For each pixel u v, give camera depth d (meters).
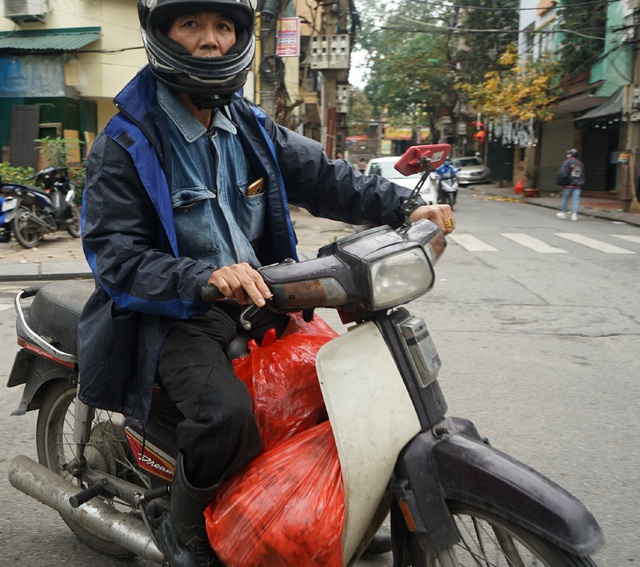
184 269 1.74
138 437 2.20
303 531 1.70
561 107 23.59
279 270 1.73
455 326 6.18
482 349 5.46
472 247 11.24
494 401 4.31
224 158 2.04
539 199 23.39
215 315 1.97
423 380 1.79
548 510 1.54
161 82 1.93
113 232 1.83
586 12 20.16
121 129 1.86
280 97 15.56
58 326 2.43
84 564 2.63
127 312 1.91
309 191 2.27
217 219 2.02
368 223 2.29
